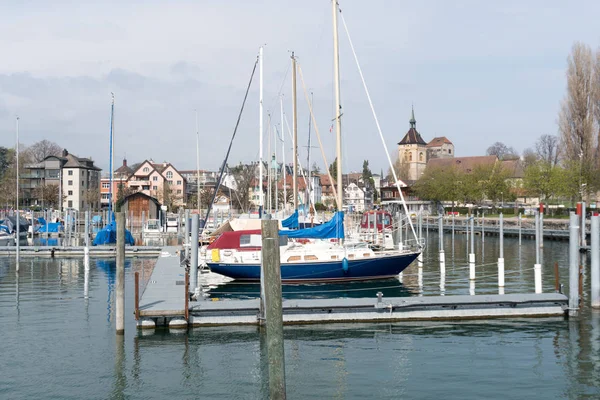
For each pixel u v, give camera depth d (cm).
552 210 9156
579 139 7606
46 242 6556
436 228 9038
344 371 1725
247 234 3328
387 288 3186
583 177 7400
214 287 3238
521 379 1655
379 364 1784
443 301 2270
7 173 12725
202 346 1947
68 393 1562
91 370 1731
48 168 12769
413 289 3159
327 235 3203
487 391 1572
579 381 1638
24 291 3109
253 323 2172
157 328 2136
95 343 1989
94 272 3950
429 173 11888
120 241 2058
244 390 1584
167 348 1930
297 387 1605
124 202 9419
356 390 1582
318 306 2214
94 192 12425
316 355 1869
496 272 3919
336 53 3397
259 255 3312
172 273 3256
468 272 3928
